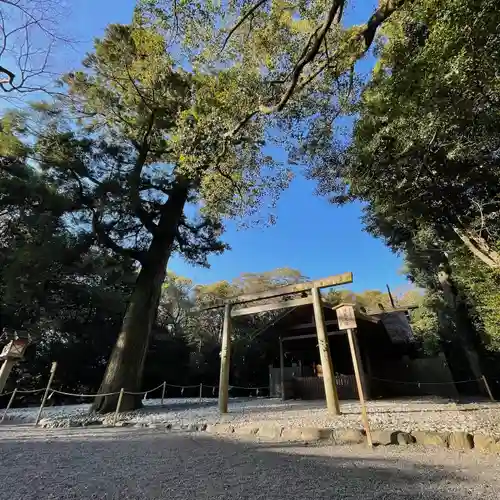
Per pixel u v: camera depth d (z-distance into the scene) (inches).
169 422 262.4
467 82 145.7
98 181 407.2
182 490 109.0
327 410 277.6
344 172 294.8
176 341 781.3
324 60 224.5
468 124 171.2
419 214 267.9
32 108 355.3
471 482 110.2
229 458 152.7
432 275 574.9
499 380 444.8
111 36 343.9
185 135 283.3
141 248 491.5
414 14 161.6
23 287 402.9
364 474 122.2
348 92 245.4
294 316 464.8
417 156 210.4
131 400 359.6
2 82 221.8
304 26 217.9
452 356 551.8
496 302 219.3
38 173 403.5
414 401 354.6
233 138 268.7
